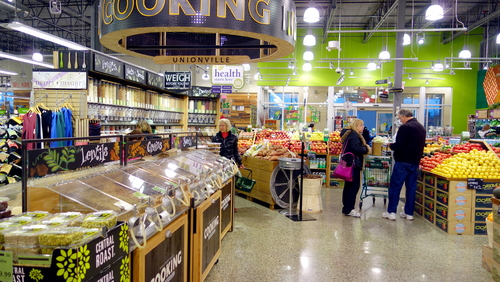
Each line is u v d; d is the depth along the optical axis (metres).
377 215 5.51
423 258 3.70
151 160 3.20
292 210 5.75
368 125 17.94
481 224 4.55
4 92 14.30
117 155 2.57
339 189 7.72
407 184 5.26
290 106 18.55
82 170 2.38
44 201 1.87
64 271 1.25
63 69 5.65
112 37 3.80
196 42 4.64
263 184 5.95
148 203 2.08
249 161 6.41
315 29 17.94
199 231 2.73
